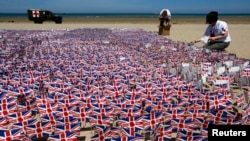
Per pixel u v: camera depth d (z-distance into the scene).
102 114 5.41
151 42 16.17
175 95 6.67
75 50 13.09
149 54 12.27
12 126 4.82
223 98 5.98
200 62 10.63
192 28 33.28
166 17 23.44
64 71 8.73
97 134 4.45
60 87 6.96
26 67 9.41
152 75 8.42
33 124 4.77
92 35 19.89
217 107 5.90
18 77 7.94
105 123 5.08
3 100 5.68
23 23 42.84
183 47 14.12
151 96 6.48
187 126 4.94
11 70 8.92
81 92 6.77
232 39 20.97
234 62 10.06
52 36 19.14
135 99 6.09
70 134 4.27
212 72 9.12
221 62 10.03
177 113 5.38
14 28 29.98
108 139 4.32
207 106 5.89
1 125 5.00
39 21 43.28
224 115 5.12
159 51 13.11
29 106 5.88
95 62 10.34
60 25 36.38
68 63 10.12
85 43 15.60
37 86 7.09
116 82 7.59
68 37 18.50
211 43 13.68
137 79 7.91
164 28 23.41
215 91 6.88
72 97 6.22
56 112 5.35
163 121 5.08
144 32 22.78
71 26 33.91
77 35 19.78
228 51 15.05
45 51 12.86
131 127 4.83
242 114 5.20
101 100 6.01
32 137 4.73
